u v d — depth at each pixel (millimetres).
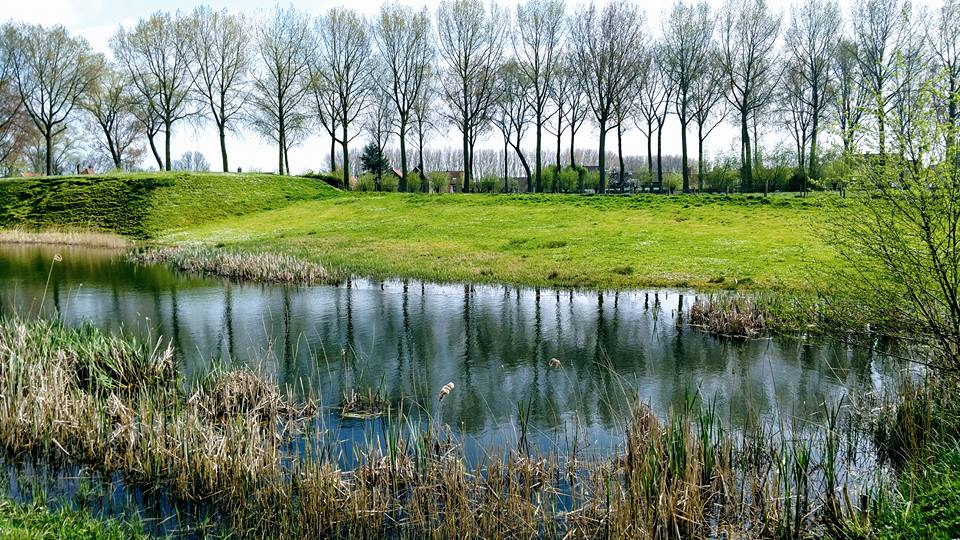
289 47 58844
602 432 9133
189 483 7109
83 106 61688
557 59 55719
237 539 6219
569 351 13812
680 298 18812
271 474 7020
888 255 8133
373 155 66438
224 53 59375
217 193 49125
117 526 6238
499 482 6793
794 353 13258
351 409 10023
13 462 7758
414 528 6441
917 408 8188
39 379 9125
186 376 11703
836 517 6000
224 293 20906
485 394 11000
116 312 17922
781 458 7145
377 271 24422
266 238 35469
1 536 5582
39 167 79750
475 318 17016
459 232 32906
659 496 6113
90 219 43750
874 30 44594
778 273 20828
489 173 66500
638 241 27578
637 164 118688
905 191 7887
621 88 51438
